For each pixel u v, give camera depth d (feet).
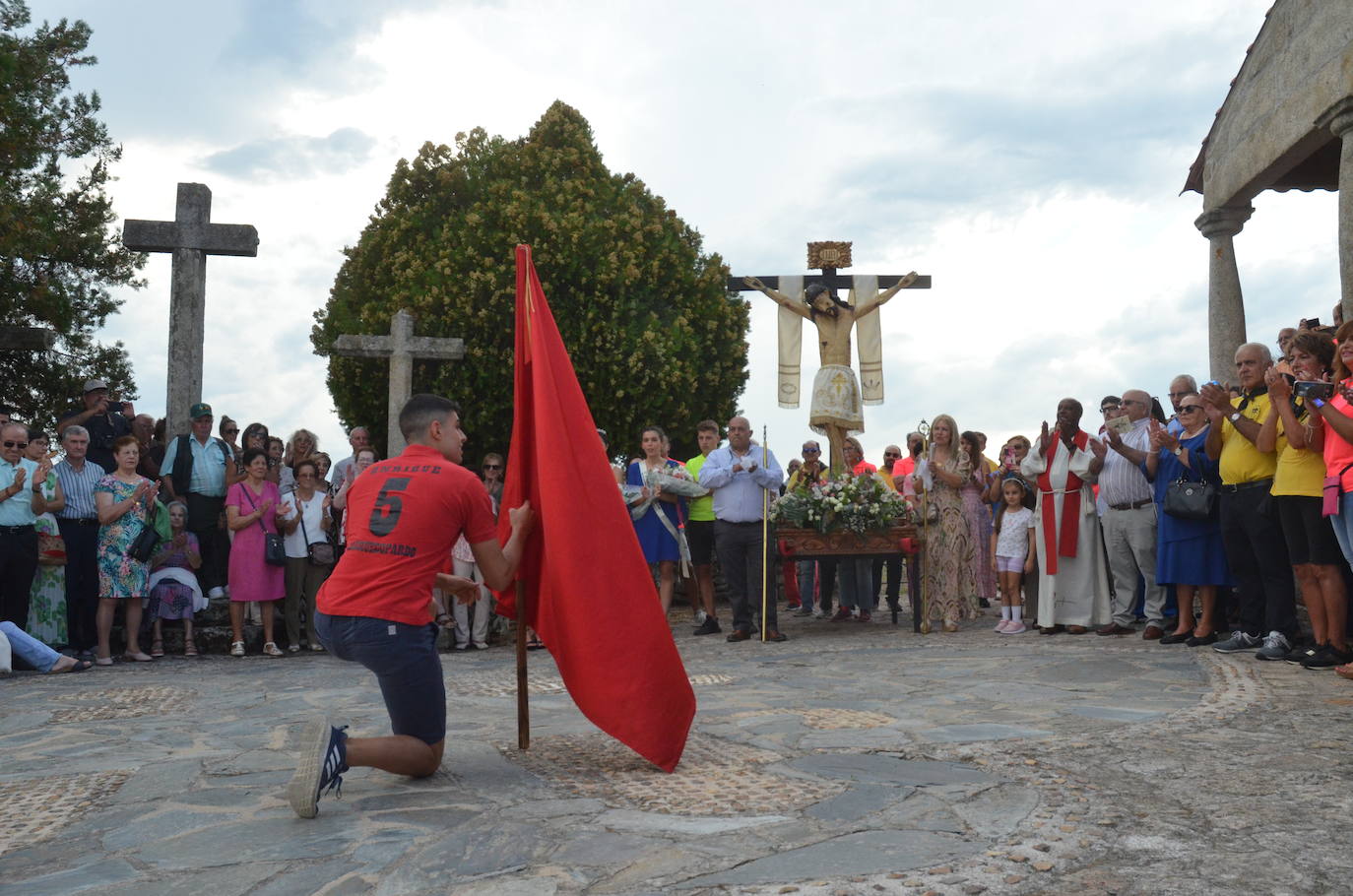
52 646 31.01
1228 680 20.07
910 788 12.72
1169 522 25.90
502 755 15.51
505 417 55.11
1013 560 31.55
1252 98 31.78
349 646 13.08
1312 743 14.46
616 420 55.47
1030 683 21.07
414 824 11.80
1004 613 31.78
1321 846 10.16
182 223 39.75
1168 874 9.47
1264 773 12.95
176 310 39.65
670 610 44.42
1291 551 21.58
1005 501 32.09
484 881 9.87
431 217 58.85
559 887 9.64
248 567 33.06
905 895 9.11
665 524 33.63
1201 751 14.23
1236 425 22.48
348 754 12.78
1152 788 12.42
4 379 60.75
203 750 16.88
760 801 12.35
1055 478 30.27
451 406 14.39
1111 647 26.50
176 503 33.99
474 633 34.01
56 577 31.12
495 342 54.90
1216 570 25.34
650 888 9.50
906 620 37.35
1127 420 30.55
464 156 60.44
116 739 18.20
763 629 31.81
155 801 13.42
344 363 56.34
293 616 34.40
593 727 17.89
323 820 12.12
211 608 35.76
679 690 14.61
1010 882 9.34
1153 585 27.71
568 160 59.62
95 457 35.09
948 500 32.96
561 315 55.21
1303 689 18.66
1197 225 35.53
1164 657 23.91
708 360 59.62
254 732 18.47
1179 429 28.32
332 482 37.78
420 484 13.46
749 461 31.60
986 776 13.20
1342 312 27.14
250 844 11.31
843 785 12.98
